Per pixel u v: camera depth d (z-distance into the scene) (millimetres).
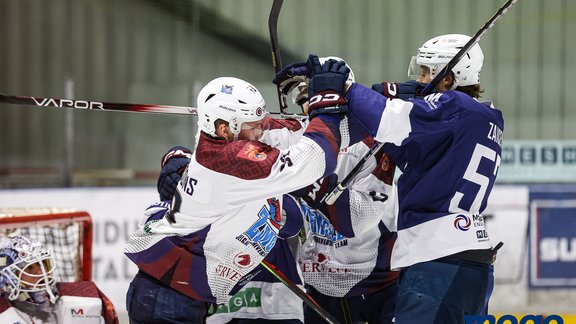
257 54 21953
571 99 21312
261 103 8906
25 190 18750
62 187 20672
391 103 8414
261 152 8414
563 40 21234
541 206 19062
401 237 8844
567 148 20297
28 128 21875
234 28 21953
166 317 9008
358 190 9688
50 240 14156
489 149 8688
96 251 18781
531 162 20375
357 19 21547
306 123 9906
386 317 10539
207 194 8555
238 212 8773
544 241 19094
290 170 8320
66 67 22141
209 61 22062
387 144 8914
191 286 8984
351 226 9594
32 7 22047
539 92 21344
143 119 21828
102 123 21781
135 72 22125
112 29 22109
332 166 8430
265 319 9906
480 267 8703
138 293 9156
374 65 21562
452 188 8625
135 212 18938
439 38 9406
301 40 21766
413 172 8750
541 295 19062
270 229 9109
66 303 10336
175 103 21969
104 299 10641
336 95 8430
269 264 9531
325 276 10461
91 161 21766
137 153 21812
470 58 9180
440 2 21250
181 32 22047
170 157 10023
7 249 10172
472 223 8664
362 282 10422
